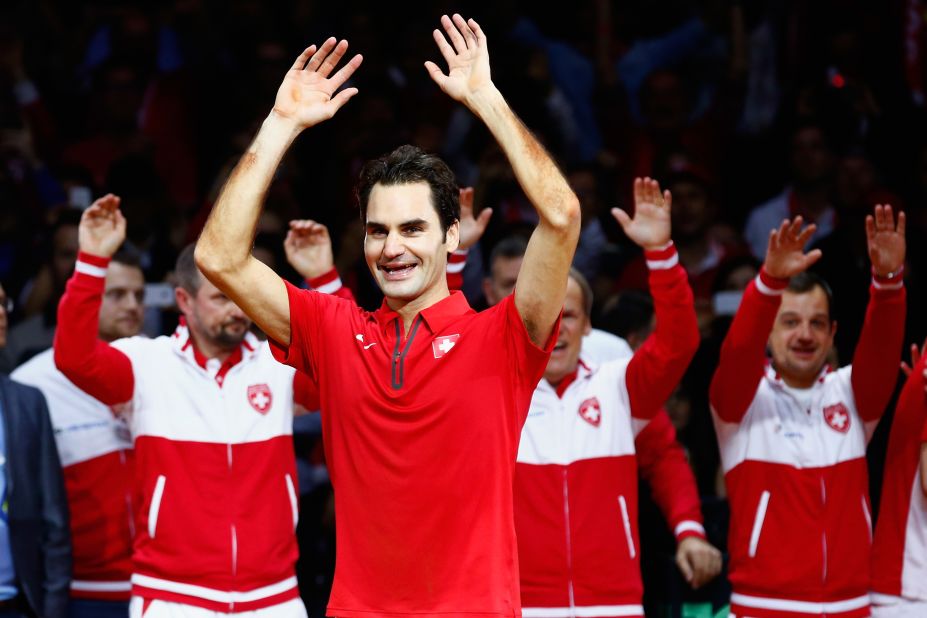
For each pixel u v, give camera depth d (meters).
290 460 16.53
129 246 21.66
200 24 28.97
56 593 16.91
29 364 18.72
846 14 28.75
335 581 11.44
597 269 24.34
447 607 11.06
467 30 11.56
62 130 29.14
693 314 15.62
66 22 30.14
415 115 28.33
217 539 15.90
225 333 16.12
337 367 11.63
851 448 16.64
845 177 25.56
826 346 16.61
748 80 29.27
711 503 18.84
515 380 11.50
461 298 11.82
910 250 21.58
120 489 18.02
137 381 16.25
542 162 11.09
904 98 27.23
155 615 15.78
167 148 28.02
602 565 16.20
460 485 11.16
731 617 16.78
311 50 11.66
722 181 27.47
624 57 29.66
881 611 16.45
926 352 16.16
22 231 25.23
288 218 25.11
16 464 16.91
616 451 16.48
